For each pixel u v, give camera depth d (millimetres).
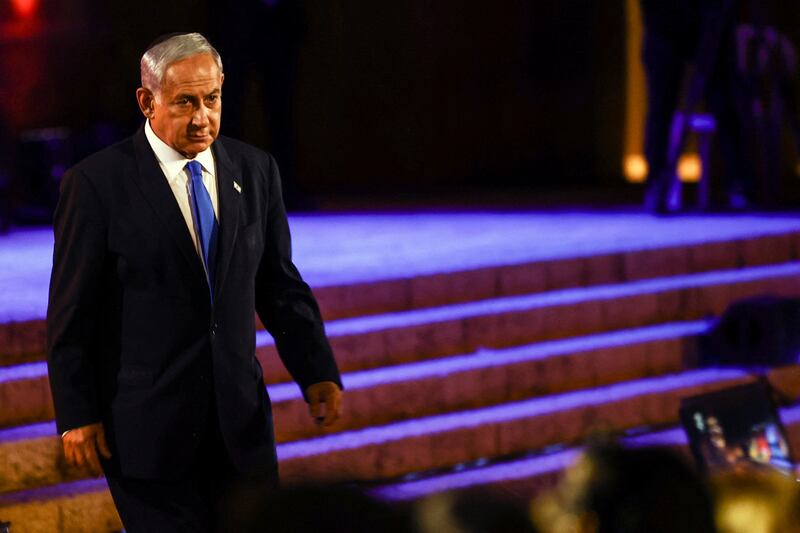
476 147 37062
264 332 19031
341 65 35844
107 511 15219
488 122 37062
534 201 32500
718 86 28156
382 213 29922
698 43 27609
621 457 4305
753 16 28500
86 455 10539
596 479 4293
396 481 17578
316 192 34750
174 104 10516
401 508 4090
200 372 10750
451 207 31234
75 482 15648
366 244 24359
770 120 29047
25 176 29297
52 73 32250
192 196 10836
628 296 22000
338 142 36125
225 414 10781
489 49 36844
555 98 37281
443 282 20922
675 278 23656
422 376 18734
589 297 21656
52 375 10602
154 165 10742
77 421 10516
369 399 18266
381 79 36219
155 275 10648
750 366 21344
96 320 10773
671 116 28422
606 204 31469
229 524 4125
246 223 11008
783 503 4578
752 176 28938
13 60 31859
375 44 36031
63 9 32219
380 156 36531
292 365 11484
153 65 10523
